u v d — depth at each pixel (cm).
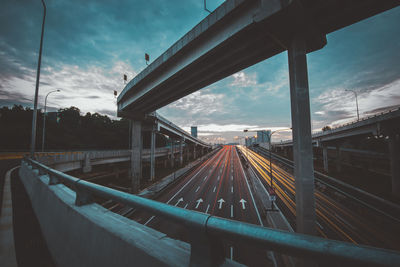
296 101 1075
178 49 1778
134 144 3522
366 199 2575
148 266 111
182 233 1603
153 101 3098
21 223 355
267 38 1376
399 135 2880
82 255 174
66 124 6094
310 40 1205
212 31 1480
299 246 68
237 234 81
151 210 129
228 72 1988
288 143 8688
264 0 1053
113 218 175
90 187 195
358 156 5166
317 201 2591
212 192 2938
